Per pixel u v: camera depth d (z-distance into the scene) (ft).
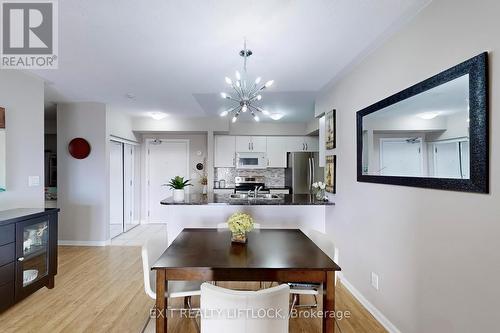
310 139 19.65
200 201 11.34
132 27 6.45
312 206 11.89
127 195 18.11
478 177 4.36
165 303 5.59
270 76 9.84
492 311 4.17
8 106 8.81
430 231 5.49
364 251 8.23
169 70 9.27
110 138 14.79
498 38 4.11
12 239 7.47
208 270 5.34
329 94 11.15
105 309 7.84
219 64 8.72
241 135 19.61
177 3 5.50
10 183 8.89
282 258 5.80
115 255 12.65
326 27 6.48
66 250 13.37
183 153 19.93
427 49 5.62
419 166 5.77
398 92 6.52
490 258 4.20
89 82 10.55
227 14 5.91
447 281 5.05
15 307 7.91
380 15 5.99
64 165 14.06
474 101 4.44
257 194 14.12
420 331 5.78
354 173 8.87
